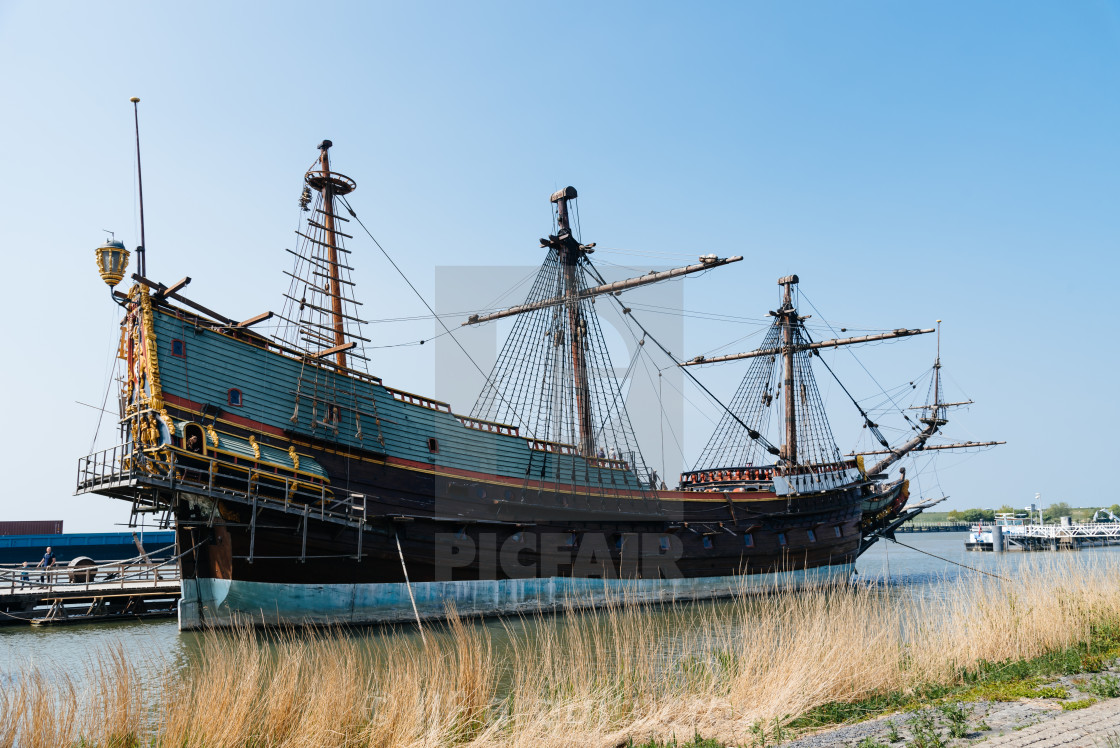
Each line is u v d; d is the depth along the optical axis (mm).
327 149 37750
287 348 30172
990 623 17359
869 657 15234
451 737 12398
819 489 48875
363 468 30891
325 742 12070
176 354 27172
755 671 15188
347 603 29500
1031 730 10609
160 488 26375
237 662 14000
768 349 62156
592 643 23828
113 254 28375
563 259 47531
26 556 53594
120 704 12297
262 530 27609
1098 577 21625
